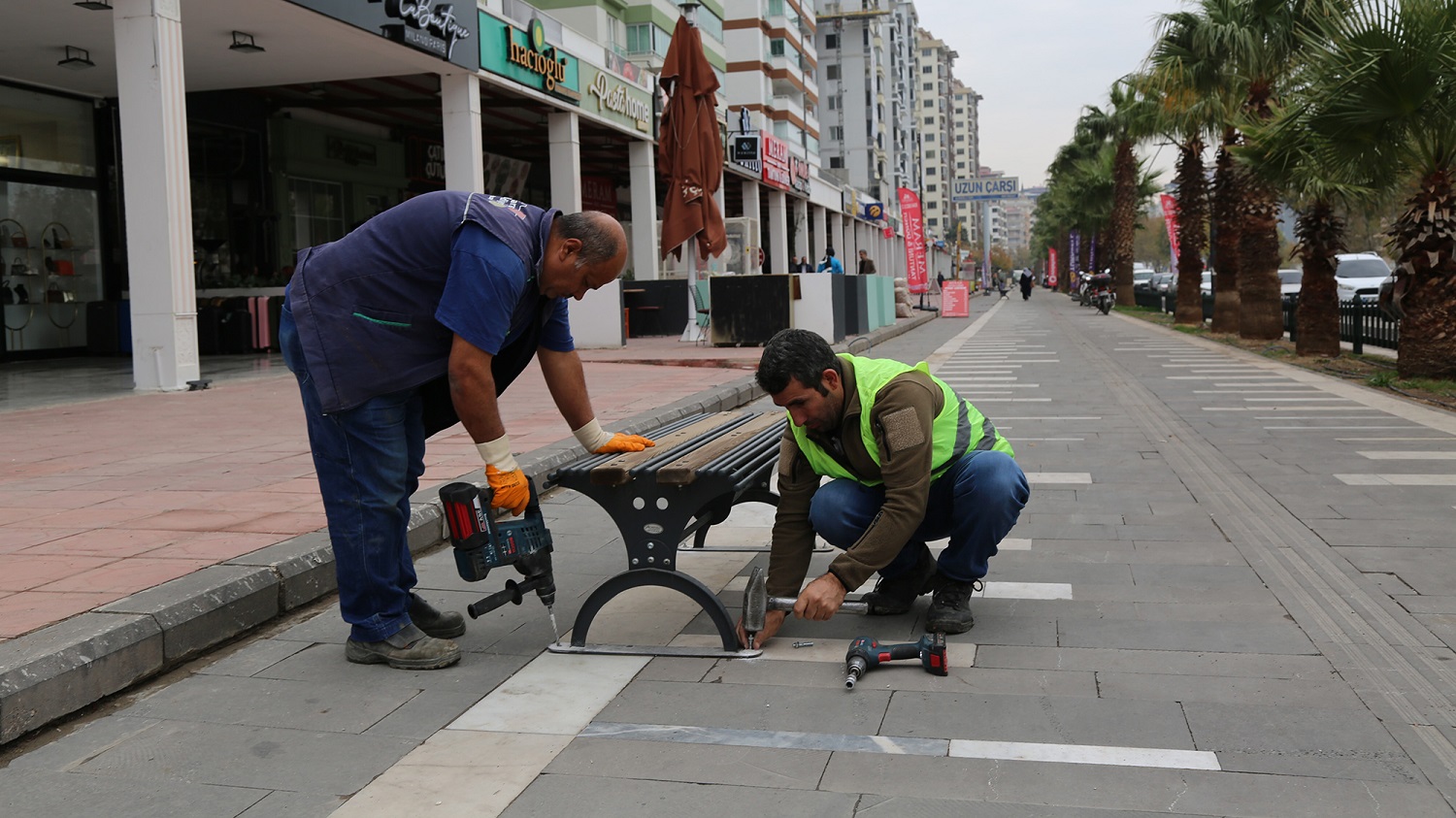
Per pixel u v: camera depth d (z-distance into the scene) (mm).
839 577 3287
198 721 3031
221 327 16094
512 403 9750
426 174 25312
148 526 4793
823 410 3338
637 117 24016
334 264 3254
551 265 3287
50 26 13195
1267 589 4074
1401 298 11172
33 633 3244
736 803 2443
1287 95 12602
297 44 14914
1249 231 17703
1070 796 2441
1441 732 2740
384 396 3332
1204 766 2576
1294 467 6594
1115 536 5020
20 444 7371
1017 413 9594
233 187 19344
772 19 60156
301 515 5008
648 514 3498
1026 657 3406
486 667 3445
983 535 3596
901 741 2768
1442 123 10336
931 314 33562
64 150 16234
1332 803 2369
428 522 5102
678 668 3393
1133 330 24156
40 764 2760
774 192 37531
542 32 18953
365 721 3006
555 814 2416
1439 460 6660
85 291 16500
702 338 18188
